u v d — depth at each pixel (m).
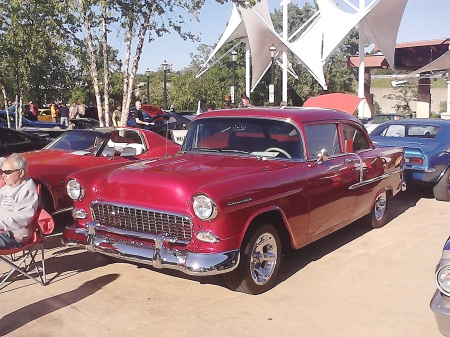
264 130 5.60
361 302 4.70
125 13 10.88
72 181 5.19
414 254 6.07
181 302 4.69
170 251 4.45
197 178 4.60
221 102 37.16
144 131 8.23
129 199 4.74
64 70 19.12
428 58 38.72
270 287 5.01
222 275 4.71
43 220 4.95
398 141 9.25
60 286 5.08
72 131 8.26
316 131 5.68
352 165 6.12
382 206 7.31
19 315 4.42
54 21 12.41
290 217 5.03
